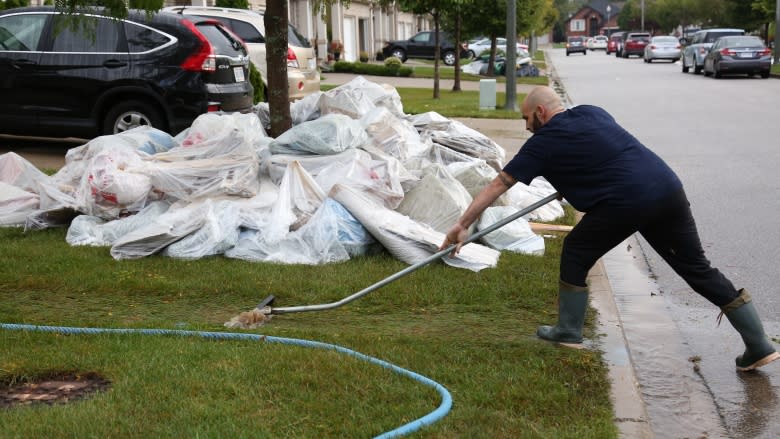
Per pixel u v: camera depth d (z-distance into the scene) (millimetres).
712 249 7809
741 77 34312
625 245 8109
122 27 11508
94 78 11508
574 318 5012
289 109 9984
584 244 4828
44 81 11617
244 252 6820
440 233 7094
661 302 6246
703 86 29031
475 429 3771
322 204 7047
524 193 8875
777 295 6434
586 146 4598
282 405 3994
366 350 4801
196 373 4340
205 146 7934
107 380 4340
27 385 4293
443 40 50281
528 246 7223
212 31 11883
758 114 19359
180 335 5012
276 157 7805
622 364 4773
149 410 3904
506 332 5277
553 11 69500
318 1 11852
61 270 6379
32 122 11766
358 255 6855
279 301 5809
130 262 6652
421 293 5930
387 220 6836
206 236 6820
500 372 4520
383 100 10570
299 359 4559
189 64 11414
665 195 4547
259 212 7297
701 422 4180
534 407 4109
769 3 50250
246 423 3771
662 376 4766
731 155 13422
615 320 5613
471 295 5930
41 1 18281
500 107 21281
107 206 7500
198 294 5949
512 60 20625
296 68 16297
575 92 27094
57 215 7812
